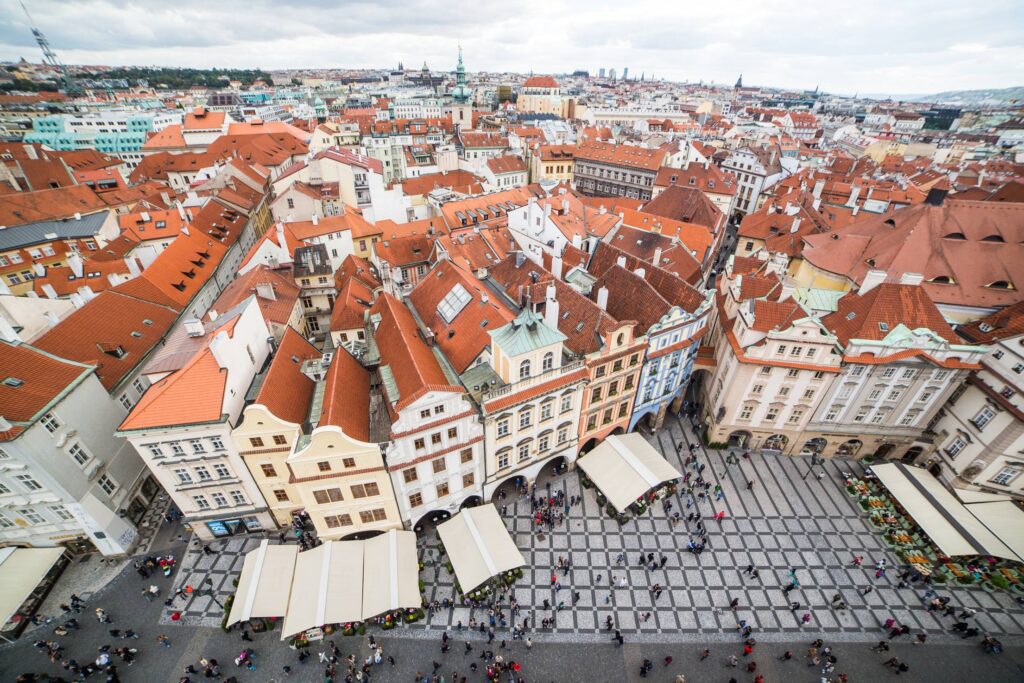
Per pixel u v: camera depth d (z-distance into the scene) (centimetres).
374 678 4006
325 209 10231
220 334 4447
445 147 14825
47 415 4203
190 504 4709
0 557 4559
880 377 5369
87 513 4519
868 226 7069
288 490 4819
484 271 6912
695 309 5766
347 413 4350
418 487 4619
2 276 7956
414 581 4400
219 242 8919
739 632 4375
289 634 3975
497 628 4356
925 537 5106
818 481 5809
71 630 4322
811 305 5997
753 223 10488
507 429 4794
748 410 5881
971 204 6100
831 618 4484
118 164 15125
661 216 10338
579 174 15525
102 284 6806
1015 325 5181
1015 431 4772
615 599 4597
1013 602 4619
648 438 6400
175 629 4328
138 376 5538
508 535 4762
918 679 4059
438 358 5150
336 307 6191
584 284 6206
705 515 5378
